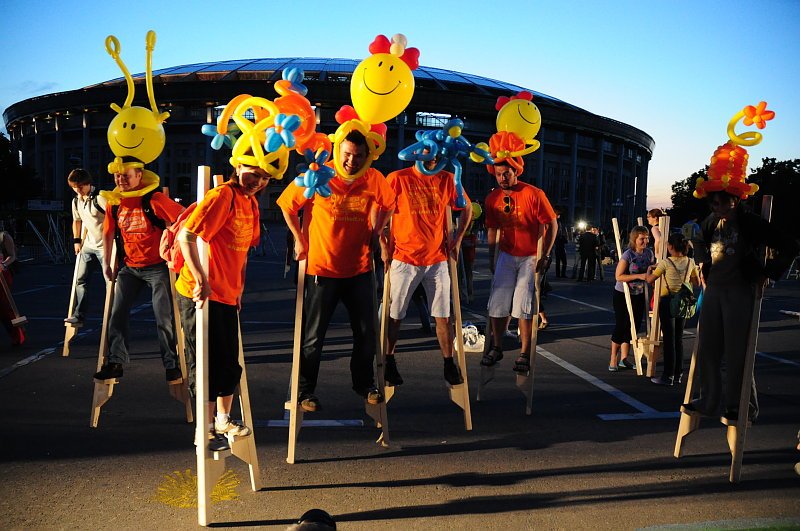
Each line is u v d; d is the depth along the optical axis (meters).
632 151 132.88
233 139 3.89
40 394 5.89
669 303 6.75
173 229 3.96
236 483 3.94
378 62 4.46
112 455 4.36
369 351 4.71
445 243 5.21
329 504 3.65
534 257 5.79
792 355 8.62
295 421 4.32
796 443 4.83
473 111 92.25
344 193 4.48
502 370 7.42
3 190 67.56
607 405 5.95
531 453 4.55
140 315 11.06
